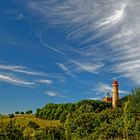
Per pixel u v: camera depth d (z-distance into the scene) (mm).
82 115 89938
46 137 91438
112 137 78062
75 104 147125
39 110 165500
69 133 89750
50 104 162125
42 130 95750
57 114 152750
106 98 146750
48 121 148625
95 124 86500
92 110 127188
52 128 93938
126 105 76125
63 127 95000
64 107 150875
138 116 74562
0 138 61906
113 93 132625
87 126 86812
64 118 143750
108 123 84875
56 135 91750
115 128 78625
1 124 64438
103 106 136750
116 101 130250
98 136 81125
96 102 138125
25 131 101625
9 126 63938
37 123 138375
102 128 81188
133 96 76000
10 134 62969
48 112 157875
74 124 89375
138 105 74375
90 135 83750
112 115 86750
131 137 72875
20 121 139250
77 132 87312
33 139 89125
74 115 93312
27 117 160375
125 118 75062
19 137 64688
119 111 87688
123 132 74750
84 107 127688
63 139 91500
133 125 73250
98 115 88125
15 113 180000
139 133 72188
